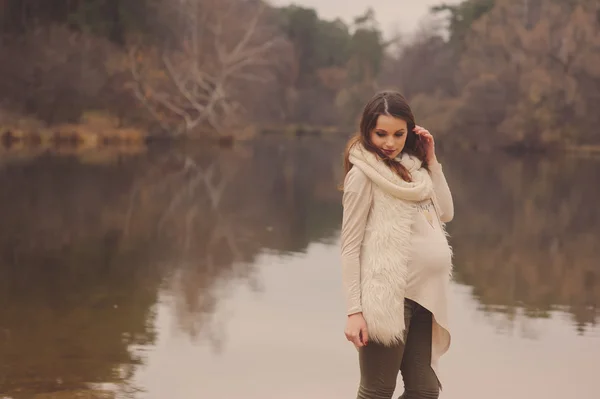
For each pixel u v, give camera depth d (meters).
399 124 3.06
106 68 39.69
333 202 15.14
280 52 62.03
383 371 3.05
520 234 11.24
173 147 36.19
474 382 4.72
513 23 41.59
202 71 44.44
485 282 7.80
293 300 6.86
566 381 4.76
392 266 2.98
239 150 35.22
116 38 44.38
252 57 48.31
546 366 5.05
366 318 2.99
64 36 37.75
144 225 11.52
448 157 32.62
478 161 29.94
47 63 36.47
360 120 3.13
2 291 7.12
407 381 3.13
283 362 5.10
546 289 7.52
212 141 43.34
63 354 5.20
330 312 6.42
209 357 5.18
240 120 49.22
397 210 3.02
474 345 5.53
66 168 21.42
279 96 65.25
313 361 5.13
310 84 75.31
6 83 36.03
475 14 57.44
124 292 7.16
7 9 38.72
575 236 11.13
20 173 19.41
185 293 7.12
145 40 44.97
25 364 4.96
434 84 56.19
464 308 6.67
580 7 38.12
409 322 3.08
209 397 4.42
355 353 5.30
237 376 4.80
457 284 7.68
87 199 14.58
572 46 37.50
